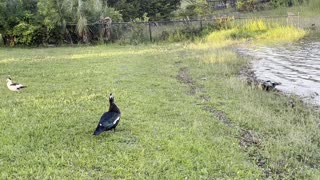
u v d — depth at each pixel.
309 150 7.23
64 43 26.53
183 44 24.48
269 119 8.85
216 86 12.42
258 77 14.08
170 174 5.96
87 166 6.16
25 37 25.55
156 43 25.98
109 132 7.61
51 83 12.34
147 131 7.75
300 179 6.10
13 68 15.34
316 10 34.53
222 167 6.27
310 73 14.54
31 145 6.90
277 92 11.81
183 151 6.77
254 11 38.69
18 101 9.93
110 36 27.11
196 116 8.94
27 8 27.42
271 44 22.95
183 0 43.12
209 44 23.48
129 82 12.53
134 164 6.25
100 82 12.38
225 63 16.75
